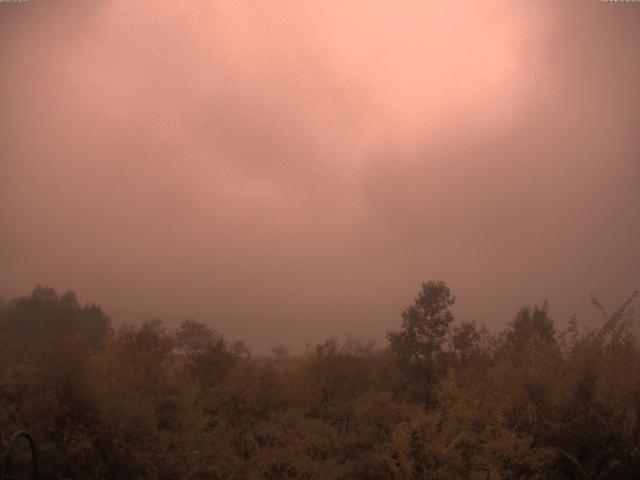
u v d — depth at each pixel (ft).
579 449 20.48
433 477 20.94
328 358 49.37
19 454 21.27
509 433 20.48
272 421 35.99
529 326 53.52
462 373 37.24
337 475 26.03
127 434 24.39
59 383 23.61
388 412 29.81
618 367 23.17
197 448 29.68
